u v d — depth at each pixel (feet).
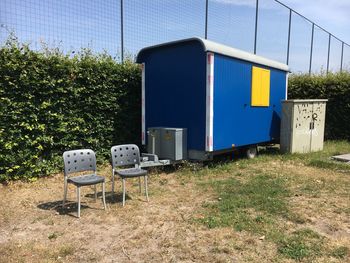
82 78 24.36
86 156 17.12
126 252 12.28
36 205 17.53
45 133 22.45
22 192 19.75
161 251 12.30
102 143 26.45
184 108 25.25
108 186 21.27
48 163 22.90
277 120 33.68
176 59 25.41
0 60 19.97
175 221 15.06
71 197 18.90
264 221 14.76
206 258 11.71
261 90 30.19
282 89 34.30
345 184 21.09
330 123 42.98
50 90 22.31
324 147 36.42
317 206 16.79
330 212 15.98
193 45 24.18
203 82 23.80
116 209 16.75
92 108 25.46
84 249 12.51
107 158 26.99
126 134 28.37
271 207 16.51
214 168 25.58
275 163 28.04
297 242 12.71
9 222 15.19
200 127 24.36
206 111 23.80
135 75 28.73
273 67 31.73
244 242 12.84
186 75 24.85
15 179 21.33
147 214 16.02
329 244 12.59
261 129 30.81
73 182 15.79
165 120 26.66
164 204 17.48
